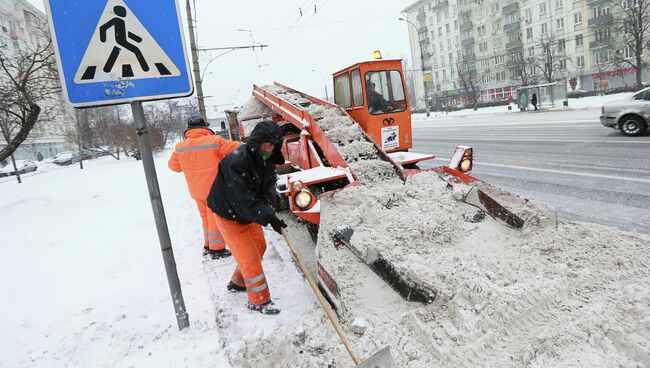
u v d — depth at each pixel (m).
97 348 3.05
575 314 2.60
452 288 2.82
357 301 3.02
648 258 3.16
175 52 2.83
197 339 3.01
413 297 2.86
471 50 57.69
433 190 4.21
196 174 4.50
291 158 7.06
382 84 6.04
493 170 8.45
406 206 3.94
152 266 4.72
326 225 3.64
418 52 67.81
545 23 47.38
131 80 2.72
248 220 3.20
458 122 27.38
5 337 3.36
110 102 2.69
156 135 35.81
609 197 5.59
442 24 62.12
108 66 2.65
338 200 3.99
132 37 2.70
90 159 40.34
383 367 2.10
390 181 4.62
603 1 41.31
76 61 2.57
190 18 15.32
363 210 3.76
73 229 7.24
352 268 3.26
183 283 4.08
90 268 4.90
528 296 2.68
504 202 3.87
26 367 2.90
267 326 3.12
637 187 5.89
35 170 33.00
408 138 6.26
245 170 3.04
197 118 4.64
